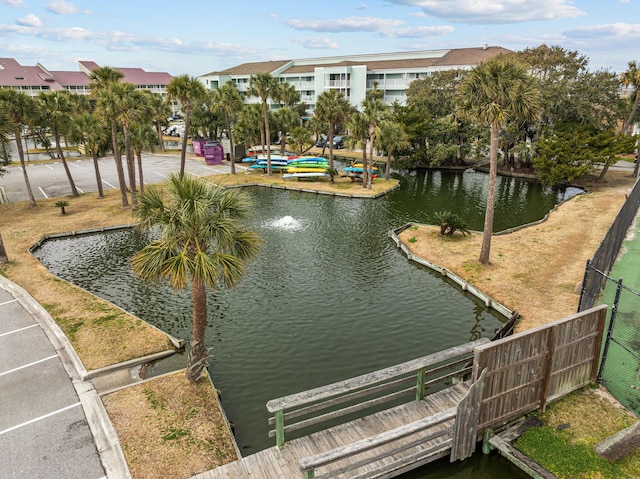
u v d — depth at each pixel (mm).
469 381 11023
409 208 34812
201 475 8492
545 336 9383
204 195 10938
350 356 14820
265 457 8891
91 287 20641
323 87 85188
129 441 10078
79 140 38250
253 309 18094
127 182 44469
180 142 80312
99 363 13484
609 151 38031
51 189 41125
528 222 30922
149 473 9109
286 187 41781
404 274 21781
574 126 40469
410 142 49031
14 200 36719
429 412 10031
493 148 20078
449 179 46625
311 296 19312
